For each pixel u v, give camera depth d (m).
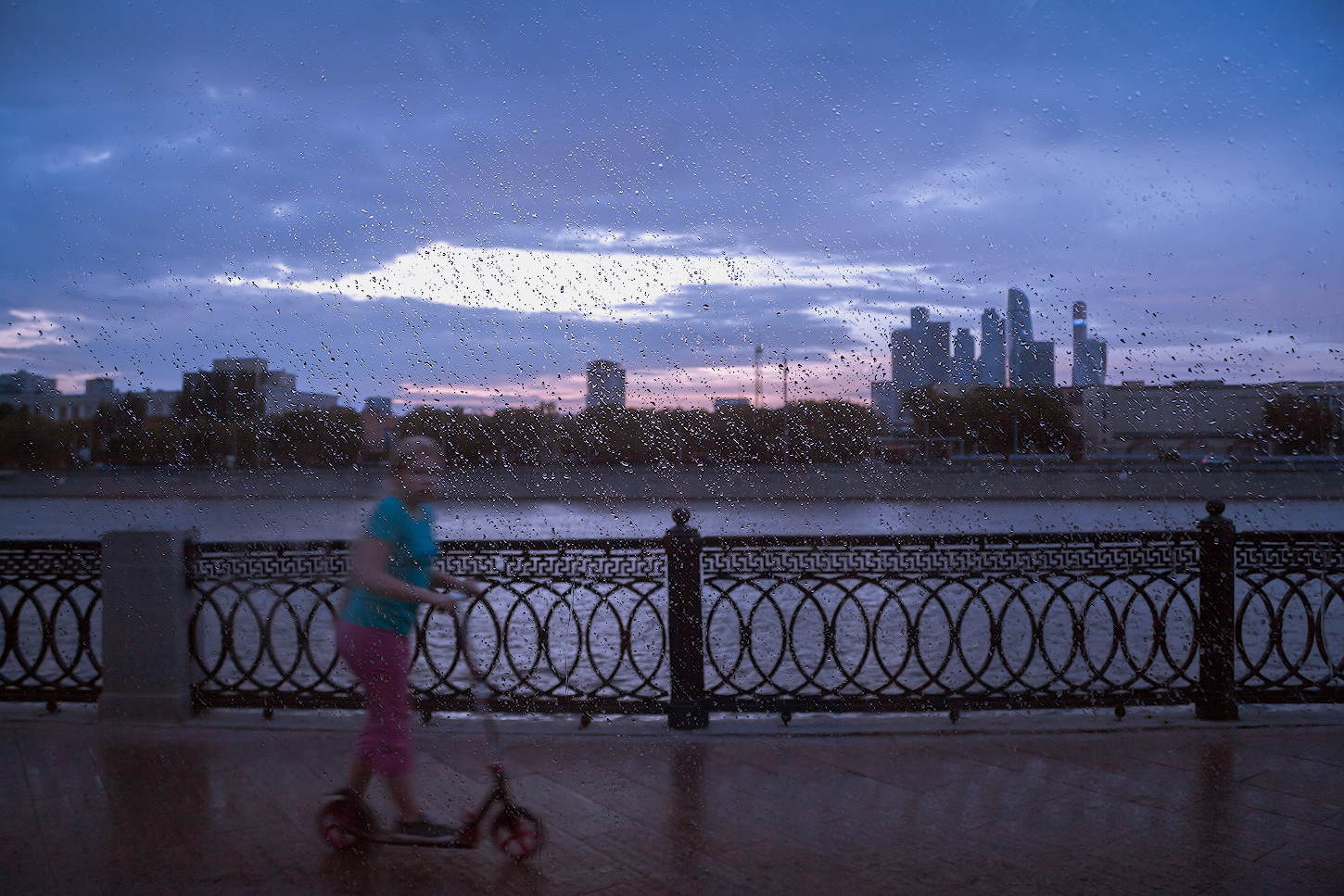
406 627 2.63
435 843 2.55
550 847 2.60
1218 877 2.38
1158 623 3.89
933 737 3.62
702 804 2.93
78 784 3.17
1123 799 2.95
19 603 4.11
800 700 3.86
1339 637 5.19
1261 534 3.83
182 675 3.96
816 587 3.90
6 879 2.41
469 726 3.79
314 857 2.54
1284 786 3.05
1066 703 3.90
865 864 2.47
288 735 3.74
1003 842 2.61
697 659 3.80
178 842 2.65
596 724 3.84
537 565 3.96
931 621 5.40
